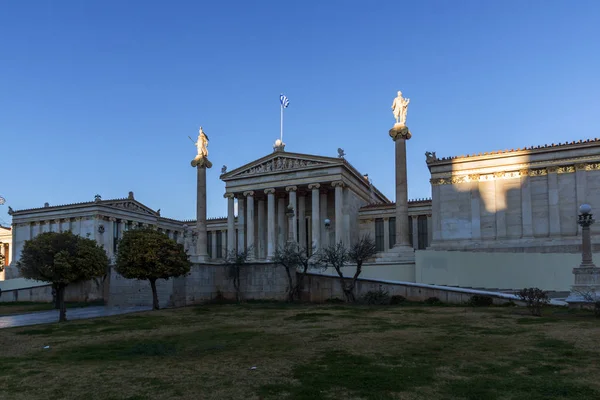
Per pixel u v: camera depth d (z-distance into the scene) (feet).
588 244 107.86
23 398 42.42
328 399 39.40
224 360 56.65
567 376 44.37
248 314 114.62
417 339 67.67
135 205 312.09
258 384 44.60
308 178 234.79
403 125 178.29
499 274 153.79
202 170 212.84
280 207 254.06
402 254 170.71
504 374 45.78
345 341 67.87
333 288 152.97
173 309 136.67
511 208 179.73
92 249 127.24
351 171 242.17
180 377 48.32
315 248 205.36
